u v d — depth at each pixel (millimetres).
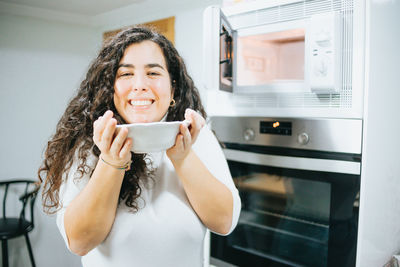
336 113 1000
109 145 540
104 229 645
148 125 525
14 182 2428
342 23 969
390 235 1146
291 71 1384
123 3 2254
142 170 727
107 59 678
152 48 679
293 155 1087
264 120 1152
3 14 2377
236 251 1268
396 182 1156
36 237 2629
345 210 987
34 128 2604
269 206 1196
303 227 1113
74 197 686
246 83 1289
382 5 987
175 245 717
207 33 986
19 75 2494
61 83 2711
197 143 827
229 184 791
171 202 739
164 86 680
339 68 977
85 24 2748
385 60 1023
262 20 1121
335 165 991
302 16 1036
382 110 1020
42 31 2568
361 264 971
